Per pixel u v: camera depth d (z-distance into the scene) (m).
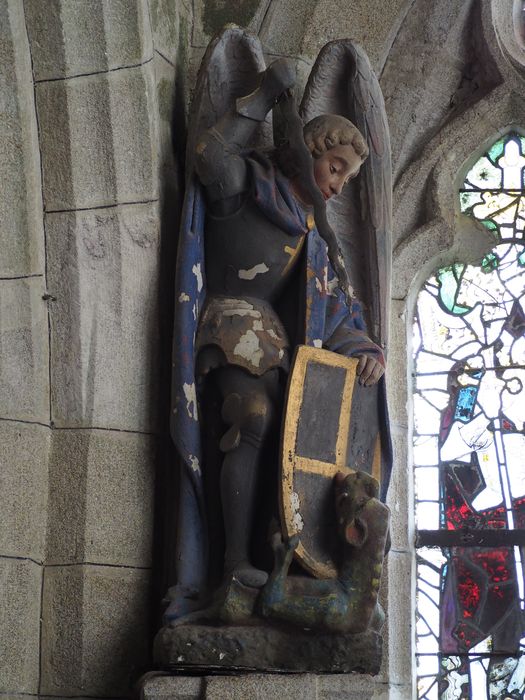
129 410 3.93
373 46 4.53
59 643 3.78
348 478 3.71
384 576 4.14
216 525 3.81
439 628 4.27
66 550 3.83
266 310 3.93
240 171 3.89
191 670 3.63
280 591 3.58
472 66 4.71
